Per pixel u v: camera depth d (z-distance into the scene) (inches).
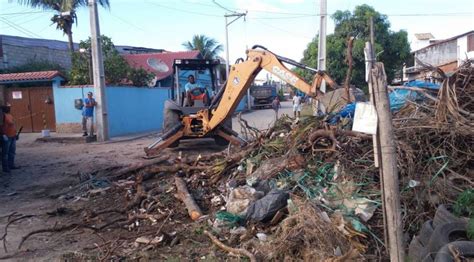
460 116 219.0
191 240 212.2
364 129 144.2
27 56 1080.2
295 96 750.5
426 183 199.6
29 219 267.4
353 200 200.7
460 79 238.4
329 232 177.3
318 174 233.3
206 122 461.4
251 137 388.2
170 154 466.9
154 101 945.5
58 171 422.0
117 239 223.3
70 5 971.9
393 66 1088.8
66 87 767.1
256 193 227.8
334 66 1015.6
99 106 677.3
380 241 180.1
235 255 188.7
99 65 673.0
